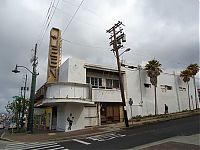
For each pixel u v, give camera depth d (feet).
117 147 41.83
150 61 114.93
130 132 62.95
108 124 91.56
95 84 96.84
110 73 101.91
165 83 123.13
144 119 96.43
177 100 126.82
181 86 132.05
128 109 101.76
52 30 103.96
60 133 74.90
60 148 46.11
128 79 106.11
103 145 45.47
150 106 111.34
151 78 113.09
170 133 53.93
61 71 98.02
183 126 64.44
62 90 80.84
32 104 88.02
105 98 94.99
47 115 110.63
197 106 139.13
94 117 90.79
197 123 68.59
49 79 98.37
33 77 90.33
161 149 36.37
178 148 36.35
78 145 48.42
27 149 47.96
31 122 85.92
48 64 100.37
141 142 45.06
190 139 44.06
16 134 84.58
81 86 84.28
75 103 85.66
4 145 57.57
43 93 95.50
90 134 65.16
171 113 117.80
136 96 106.93
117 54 80.02
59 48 103.55
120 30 80.02
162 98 118.62
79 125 86.07
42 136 69.31
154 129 63.87
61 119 89.10
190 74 135.23
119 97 99.35
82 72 91.91
